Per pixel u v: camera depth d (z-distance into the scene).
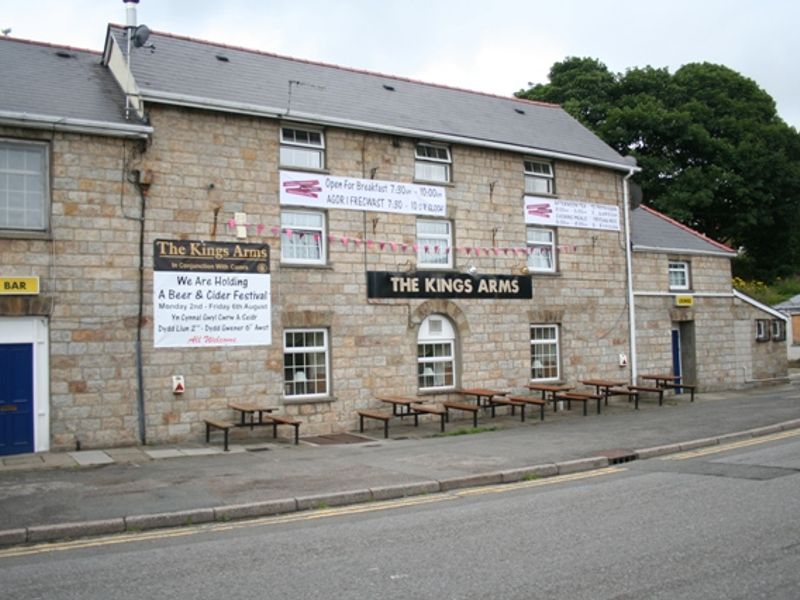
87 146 14.95
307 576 6.64
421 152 19.59
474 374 19.92
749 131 42.41
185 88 16.41
